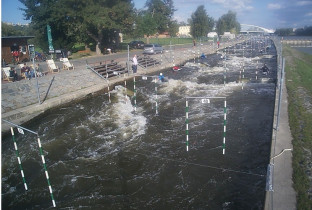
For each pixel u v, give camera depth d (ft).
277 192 25.72
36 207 30.04
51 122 55.47
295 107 51.06
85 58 124.06
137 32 189.78
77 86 75.77
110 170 36.86
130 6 137.28
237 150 40.75
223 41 280.31
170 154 40.40
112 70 93.91
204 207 28.78
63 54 118.93
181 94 73.87
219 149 41.22
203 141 44.19
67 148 43.80
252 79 90.84
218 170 35.58
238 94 72.08
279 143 35.78
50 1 131.85
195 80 93.09
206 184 32.73
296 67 106.01
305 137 37.19
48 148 43.88
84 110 62.69
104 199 30.89
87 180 34.73
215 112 57.93
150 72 108.06
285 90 64.59
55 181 34.78
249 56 166.71
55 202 30.71
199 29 274.57
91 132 49.78
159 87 82.58
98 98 73.00
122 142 45.21
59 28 136.26
